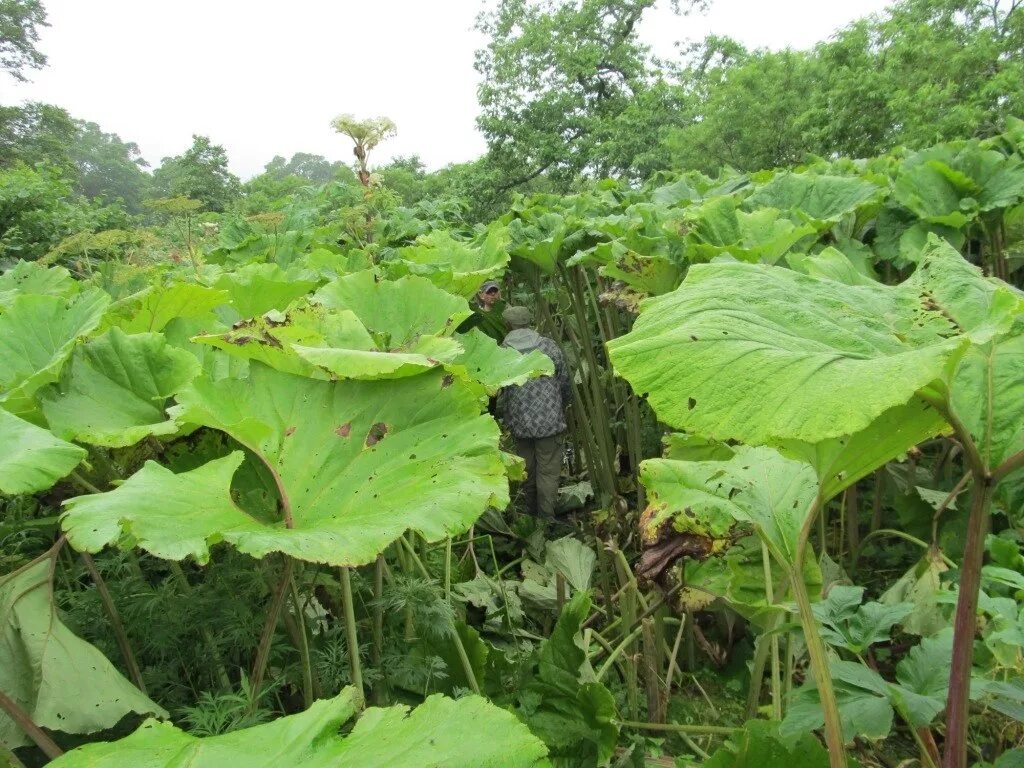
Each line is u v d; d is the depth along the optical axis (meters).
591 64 23.45
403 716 1.06
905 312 1.39
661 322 1.32
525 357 2.33
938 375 1.03
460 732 1.00
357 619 2.49
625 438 5.35
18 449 1.46
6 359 1.98
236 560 2.08
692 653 3.14
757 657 2.48
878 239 4.07
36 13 45.88
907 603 1.86
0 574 2.02
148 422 1.95
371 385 1.84
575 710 2.43
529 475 4.75
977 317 1.37
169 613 1.91
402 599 2.16
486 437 1.71
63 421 1.79
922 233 3.82
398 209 7.05
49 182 8.95
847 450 1.32
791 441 1.33
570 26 24.06
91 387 1.93
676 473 1.92
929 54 15.54
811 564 2.40
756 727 1.78
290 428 1.79
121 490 1.41
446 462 1.67
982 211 3.88
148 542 1.29
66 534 1.30
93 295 2.13
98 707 1.59
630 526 3.89
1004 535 2.85
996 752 2.29
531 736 1.00
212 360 2.33
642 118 22.28
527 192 24.94
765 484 1.80
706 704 2.97
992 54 15.12
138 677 1.93
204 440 2.00
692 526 2.03
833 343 1.24
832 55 16.95
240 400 1.80
